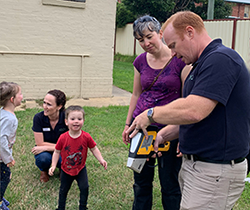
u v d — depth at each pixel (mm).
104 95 8070
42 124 3416
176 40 1783
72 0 7277
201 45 1775
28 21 7062
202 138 1770
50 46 7344
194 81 1766
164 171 2500
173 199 2549
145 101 2590
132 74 12812
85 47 7660
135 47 19531
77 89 7797
